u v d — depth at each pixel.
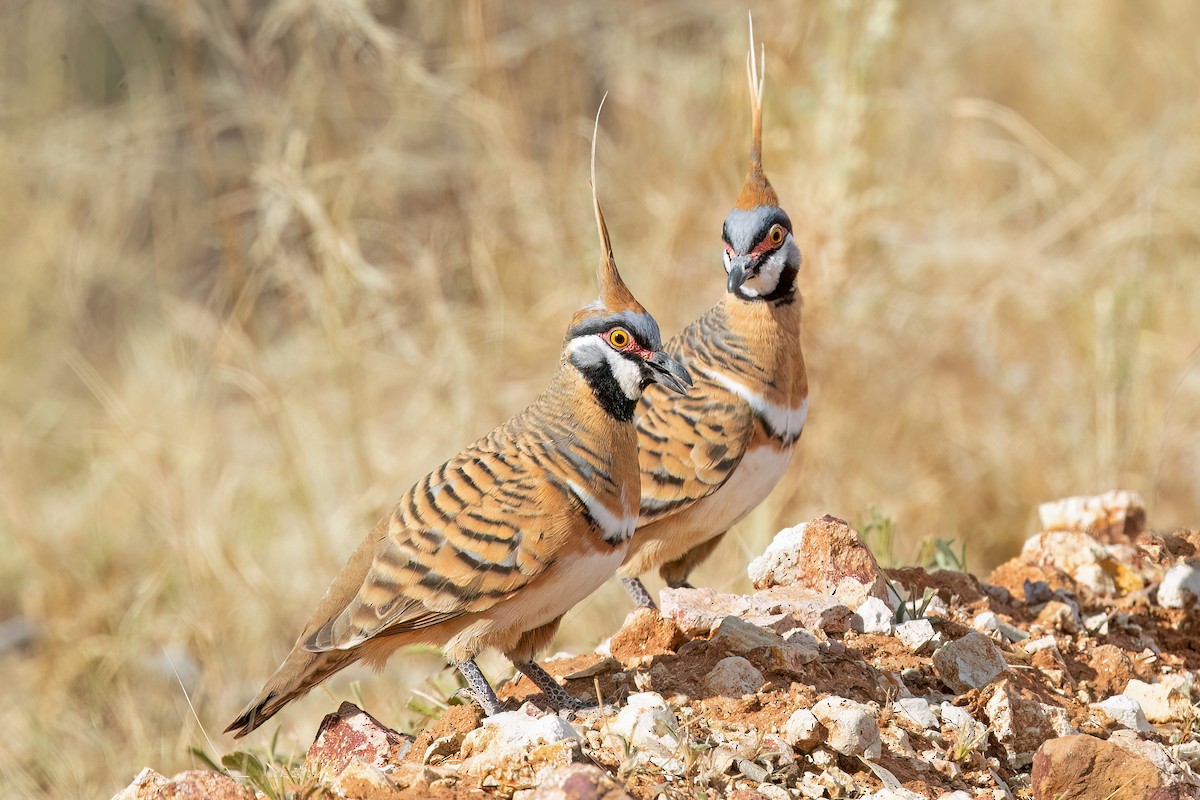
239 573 18.23
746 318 12.90
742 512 13.12
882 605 11.48
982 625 11.68
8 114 25.19
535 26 21.98
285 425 19.97
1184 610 12.77
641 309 10.76
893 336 19.42
